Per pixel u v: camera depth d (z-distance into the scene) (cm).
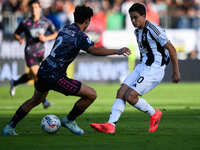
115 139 1570
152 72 1758
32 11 3131
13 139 1570
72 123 1698
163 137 1627
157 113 1811
